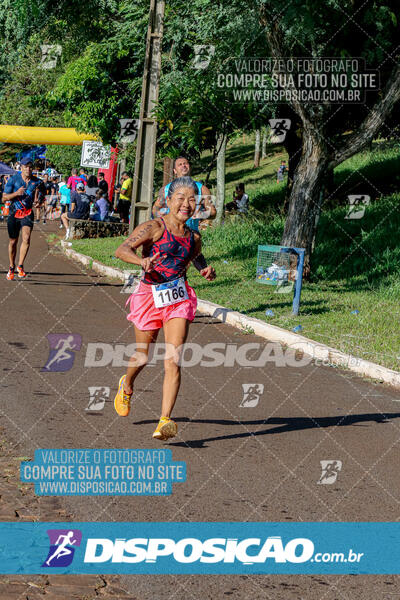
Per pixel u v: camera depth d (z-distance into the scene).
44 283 14.30
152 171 13.67
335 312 11.44
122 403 5.91
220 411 6.57
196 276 15.42
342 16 13.29
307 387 7.68
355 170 26.88
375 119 14.21
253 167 52.75
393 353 8.83
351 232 17.94
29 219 14.42
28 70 30.31
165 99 14.92
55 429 5.73
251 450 5.52
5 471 4.80
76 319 10.71
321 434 6.02
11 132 36.91
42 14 19.36
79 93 23.86
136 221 13.66
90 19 20.80
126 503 4.45
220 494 4.66
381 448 5.73
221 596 3.45
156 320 5.61
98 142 28.17
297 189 14.65
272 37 13.30
